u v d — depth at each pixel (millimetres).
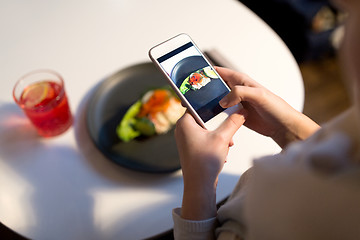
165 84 843
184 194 537
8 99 807
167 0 990
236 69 842
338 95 1699
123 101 808
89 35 917
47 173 701
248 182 470
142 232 629
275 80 839
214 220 506
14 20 942
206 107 630
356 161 278
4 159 715
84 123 779
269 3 1657
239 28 939
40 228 631
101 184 691
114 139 753
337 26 1594
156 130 766
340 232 309
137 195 678
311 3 1544
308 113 1641
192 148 562
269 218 355
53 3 978
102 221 643
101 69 862
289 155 342
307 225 326
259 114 643
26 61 867
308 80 1749
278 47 902
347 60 255
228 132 581
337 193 297
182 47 658
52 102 688
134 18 951
